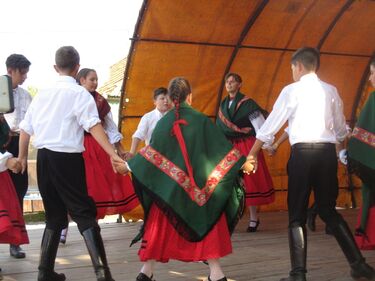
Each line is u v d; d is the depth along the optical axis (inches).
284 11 239.8
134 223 259.9
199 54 244.5
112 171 209.9
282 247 196.1
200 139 126.9
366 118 145.2
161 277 154.3
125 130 251.9
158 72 242.7
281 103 137.6
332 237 213.5
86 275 157.9
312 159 135.7
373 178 143.6
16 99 176.7
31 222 311.0
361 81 296.2
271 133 138.3
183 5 219.8
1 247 201.2
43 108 133.9
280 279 146.6
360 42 278.2
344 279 149.1
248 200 226.2
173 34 230.4
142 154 127.3
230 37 243.4
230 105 229.3
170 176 124.5
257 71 266.7
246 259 176.7
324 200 140.0
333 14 252.7
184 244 125.0
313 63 139.5
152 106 250.7
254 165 138.6
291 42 261.9
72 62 135.6
